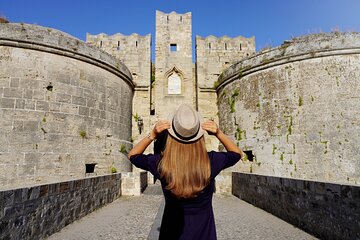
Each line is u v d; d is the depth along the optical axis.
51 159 12.94
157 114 22.61
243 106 17.78
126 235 6.42
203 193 2.19
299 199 7.18
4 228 4.56
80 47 14.69
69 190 7.37
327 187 5.94
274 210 8.83
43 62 13.43
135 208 10.08
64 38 14.09
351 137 13.16
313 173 13.67
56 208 6.57
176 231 2.14
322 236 6.07
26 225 5.23
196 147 2.19
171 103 22.95
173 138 2.22
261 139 16.11
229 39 24.78
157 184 19.64
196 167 2.14
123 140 17.86
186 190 2.10
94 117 15.19
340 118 13.53
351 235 5.13
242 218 8.43
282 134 15.08
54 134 13.22
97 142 15.22
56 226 6.54
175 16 24.69
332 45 14.20
